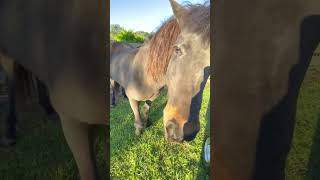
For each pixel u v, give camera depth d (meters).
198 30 1.95
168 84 2.10
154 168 2.26
